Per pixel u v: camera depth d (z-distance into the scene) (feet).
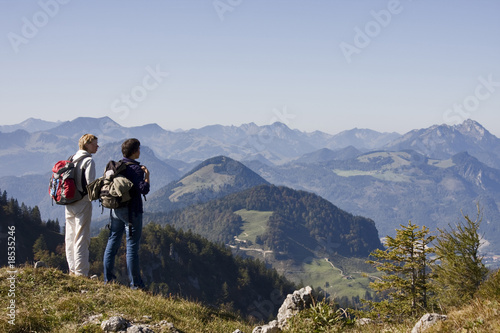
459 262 42.63
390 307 63.21
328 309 24.73
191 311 28.12
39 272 27.58
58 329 20.33
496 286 23.50
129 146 28.32
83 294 25.79
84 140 30.45
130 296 26.37
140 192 27.66
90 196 28.32
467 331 17.34
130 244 28.60
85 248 30.68
